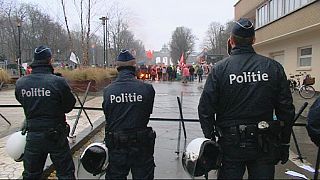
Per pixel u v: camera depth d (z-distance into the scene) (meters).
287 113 3.37
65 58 55.06
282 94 3.37
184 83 36.62
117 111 3.69
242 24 3.43
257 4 29.00
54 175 5.70
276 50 27.27
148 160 3.76
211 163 3.41
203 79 44.91
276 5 24.72
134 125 3.68
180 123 7.84
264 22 27.89
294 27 20.64
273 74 3.34
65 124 4.35
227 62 3.41
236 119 3.35
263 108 3.32
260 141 3.27
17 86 4.18
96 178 4.26
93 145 3.90
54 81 4.14
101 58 57.44
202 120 3.43
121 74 3.83
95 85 20.33
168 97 19.78
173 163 6.23
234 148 3.31
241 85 3.31
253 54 3.44
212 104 3.41
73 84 20.06
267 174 3.32
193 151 3.38
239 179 3.37
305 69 21.44
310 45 20.78
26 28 57.78
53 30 55.09
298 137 8.95
